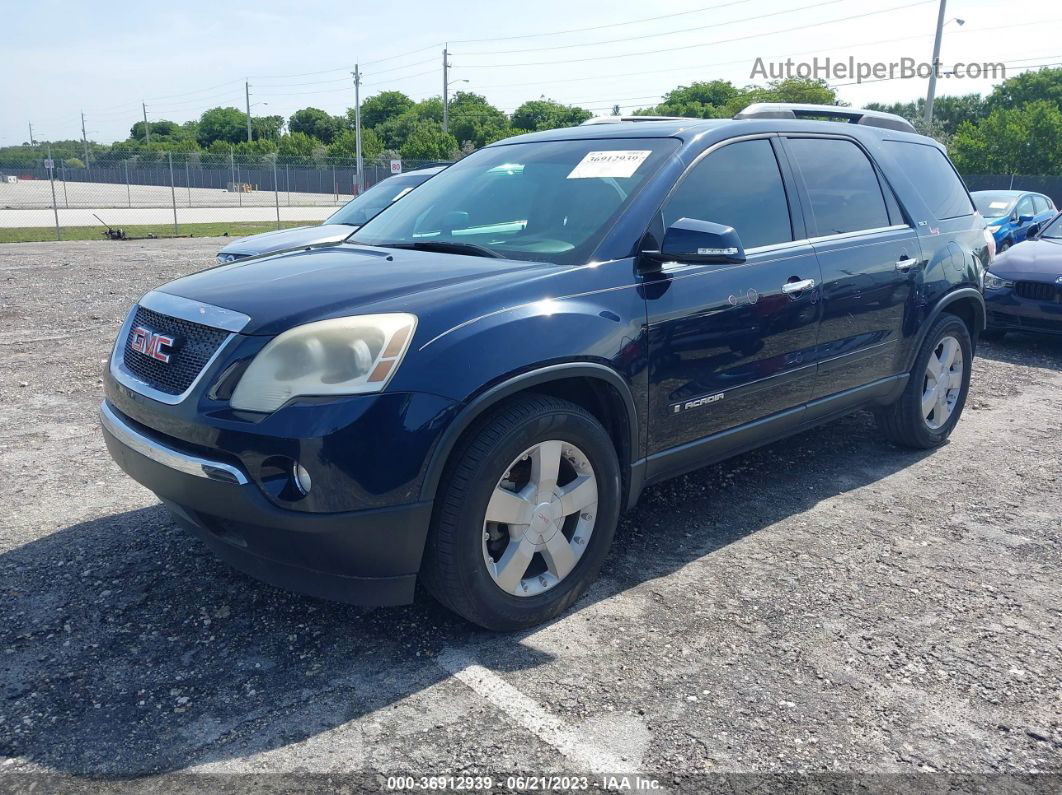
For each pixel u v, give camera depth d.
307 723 2.51
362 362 2.61
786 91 40.16
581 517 3.15
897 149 4.97
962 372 5.23
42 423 5.43
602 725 2.52
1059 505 4.34
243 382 2.65
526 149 4.17
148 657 2.85
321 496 2.55
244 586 3.32
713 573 3.52
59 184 58.78
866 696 2.68
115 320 9.09
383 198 9.01
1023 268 8.30
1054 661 2.91
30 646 2.90
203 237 22.81
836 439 5.42
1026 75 78.88
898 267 4.49
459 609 2.87
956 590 3.41
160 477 2.81
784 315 3.80
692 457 3.60
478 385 2.70
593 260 3.20
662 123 3.99
